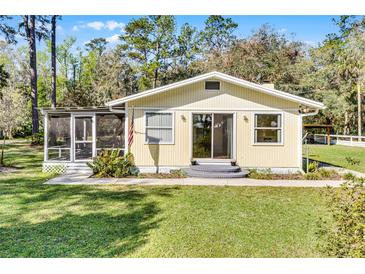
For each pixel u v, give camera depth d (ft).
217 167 40.16
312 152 74.64
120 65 116.47
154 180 37.01
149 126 42.01
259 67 103.71
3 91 70.38
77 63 151.94
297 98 40.29
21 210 23.47
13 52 119.75
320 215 22.50
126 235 18.43
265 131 42.04
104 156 40.63
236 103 41.98
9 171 42.96
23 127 108.47
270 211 23.63
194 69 120.16
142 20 115.85
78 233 18.65
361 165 51.62
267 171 41.34
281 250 16.37
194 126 42.27
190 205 25.34
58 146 45.39
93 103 91.20
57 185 33.45
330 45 63.05
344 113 112.37
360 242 11.85
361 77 84.74
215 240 17.75
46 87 141.18
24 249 16.30
